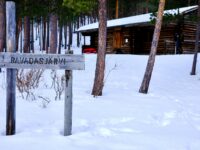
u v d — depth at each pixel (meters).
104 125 6.54
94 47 34.97
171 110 8.41
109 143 5.27
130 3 51.91
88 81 14.57
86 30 33.53
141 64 21.14
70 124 5.70
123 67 20.30
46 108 7.82
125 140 5.47
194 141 5.55
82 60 5.67
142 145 5.22
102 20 10.63
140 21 27.59
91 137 5.60
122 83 14.73
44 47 47.88
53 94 9.87
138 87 13.61
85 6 14.18
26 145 5.06
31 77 11.09
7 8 5.75
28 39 26.89
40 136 5.56
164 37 27.59
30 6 20.47
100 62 10.52
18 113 7.20
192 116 7.90
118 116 7.33
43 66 5.69
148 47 29.75
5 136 5.55
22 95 9.05
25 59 5.68
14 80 5.73
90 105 8.53
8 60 5.66
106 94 10.94
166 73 19.02
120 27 30.44
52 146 5.03
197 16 19.27
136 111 8.01
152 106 8.88
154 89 13.50
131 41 30.33
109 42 32.91
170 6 19.70
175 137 5.78
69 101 5.68
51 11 20.84
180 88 14.37
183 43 26.70
